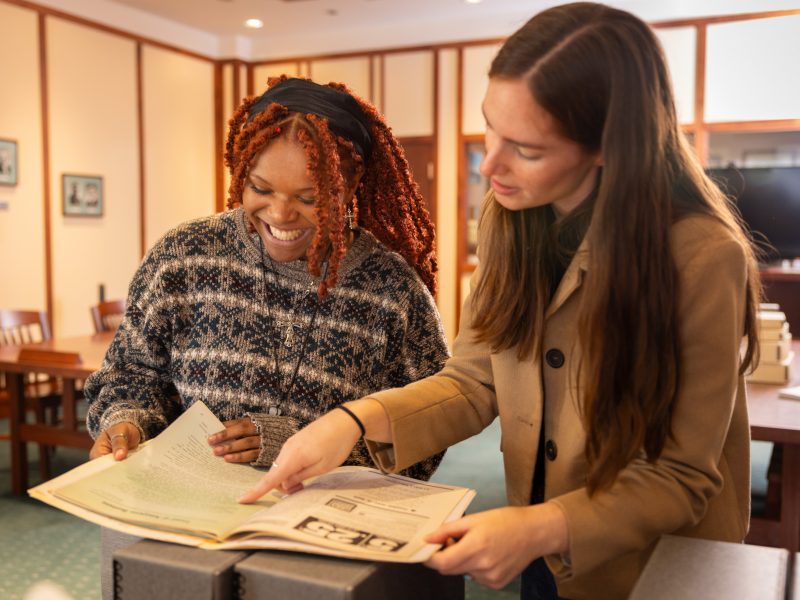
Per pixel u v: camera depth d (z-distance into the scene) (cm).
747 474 96
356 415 94
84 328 619
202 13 675
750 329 90
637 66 76
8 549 292
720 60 608
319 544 74
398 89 716
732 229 83
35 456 420
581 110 75
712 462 81
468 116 691
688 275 79
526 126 77
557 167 79
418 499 89
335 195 106
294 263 122
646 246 78
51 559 284
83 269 616
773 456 255
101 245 633
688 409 80
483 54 681
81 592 257
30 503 344
